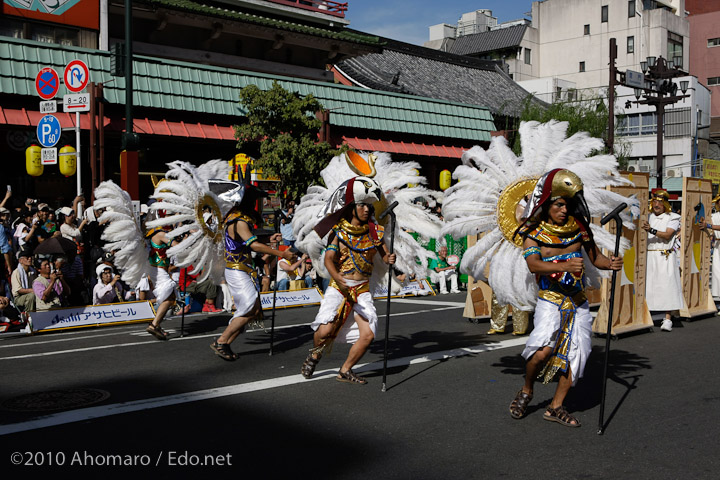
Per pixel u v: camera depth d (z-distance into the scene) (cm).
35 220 1105
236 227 714
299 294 1248
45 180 1580
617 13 5578
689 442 470
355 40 2464
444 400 573
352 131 2053
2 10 1628
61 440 469
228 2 2373
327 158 1756
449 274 1466
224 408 548
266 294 1195
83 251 1163
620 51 5569
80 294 1101
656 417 528
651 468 421
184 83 1700
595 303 1105
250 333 923
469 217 616
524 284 581
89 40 1800
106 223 1212
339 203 611
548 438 477
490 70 3906
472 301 1002
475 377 654
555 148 615
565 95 4534
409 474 410
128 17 1419
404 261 699
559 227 494
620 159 3148
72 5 1755
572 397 586
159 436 478
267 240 1420
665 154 4575
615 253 502
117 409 543
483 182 616
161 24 2069
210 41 2223
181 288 1145
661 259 930
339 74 3041
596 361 734
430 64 3591
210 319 1068
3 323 998
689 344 832
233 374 670
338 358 745
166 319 1082
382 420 517
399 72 3066
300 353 777
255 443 464
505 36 5738
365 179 613
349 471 414
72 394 591
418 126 2206
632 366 708
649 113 4619
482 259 613
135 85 1617
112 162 1655
